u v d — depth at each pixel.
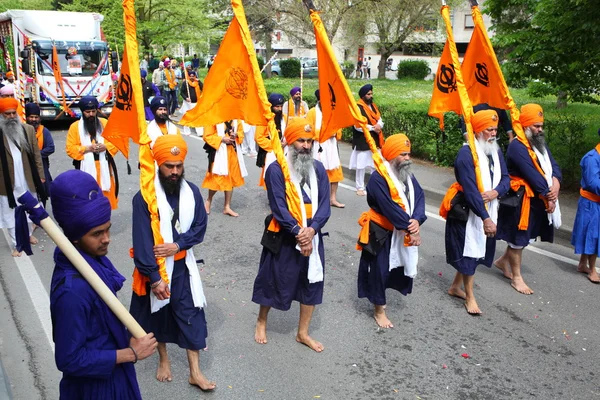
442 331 5.18
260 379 4.36
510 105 6.10
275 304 4.61
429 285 6.20
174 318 3.98
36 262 6.66
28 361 4.57
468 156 5.32
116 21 24.78
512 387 4.34
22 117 10.31
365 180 11.05
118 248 7.16
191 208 3.93
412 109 12.80
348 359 4.68
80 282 2.39
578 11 8.55
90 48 18.19
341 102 4.91
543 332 5.18
